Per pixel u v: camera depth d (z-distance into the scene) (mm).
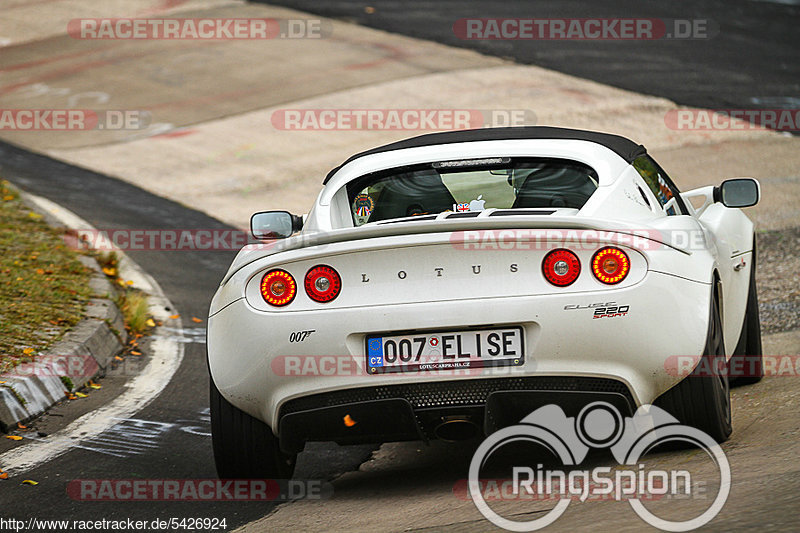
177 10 91000
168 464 16844
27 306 25609
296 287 14016
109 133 59344
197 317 28672
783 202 39969
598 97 61250
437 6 87312
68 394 21141
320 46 76500
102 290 29062
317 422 14102
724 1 89438
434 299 13578
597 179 15852
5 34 86875
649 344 13438
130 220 41750
